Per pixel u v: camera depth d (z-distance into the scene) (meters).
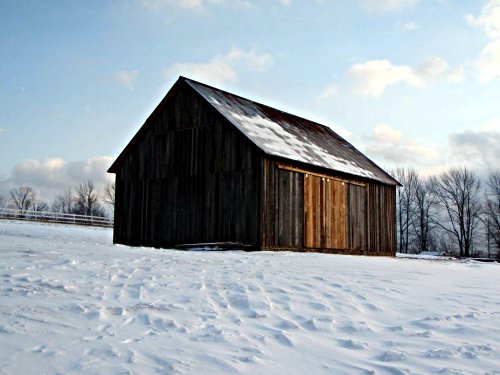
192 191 25.00
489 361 6.49
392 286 10.98
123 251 16.77
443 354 6.71
